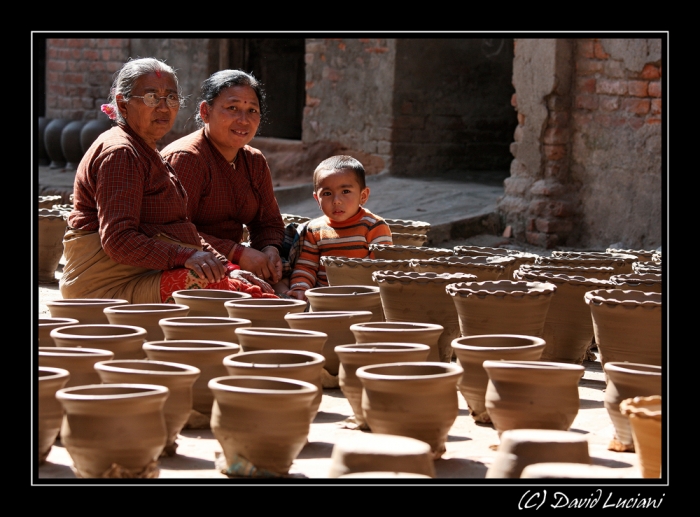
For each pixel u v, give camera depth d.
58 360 2.26
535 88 7.89
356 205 4.36
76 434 1.91
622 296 2.85
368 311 2.94
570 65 7.77
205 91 4.32
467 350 2.43
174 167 4.21
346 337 2.85
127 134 3.82
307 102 11.09
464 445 2.31
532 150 7.98
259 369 2.12
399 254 3.94
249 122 4.26
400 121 10.27
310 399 1.99
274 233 4.59
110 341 2.43
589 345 3.31
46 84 13.97
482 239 8.07
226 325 2.61
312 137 11.07
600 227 7.71
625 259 3.72
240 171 4.43
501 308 2.74
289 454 1.99
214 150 4.34
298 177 10.93
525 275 3.26
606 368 2.30
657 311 2.62
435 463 2.15
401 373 2.20
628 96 7.41
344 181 4.30
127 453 1.90
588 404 2.79
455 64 10.54
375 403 2.12
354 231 4.35
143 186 3.79
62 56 13.73
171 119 3.88
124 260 3.65
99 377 2.29
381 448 1.82
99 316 3.01
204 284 3.61
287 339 2.45
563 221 7.83
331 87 10.83
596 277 3.36
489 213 8.23
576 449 1.88
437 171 10.58
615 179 7.55
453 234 8.02
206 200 4.32
